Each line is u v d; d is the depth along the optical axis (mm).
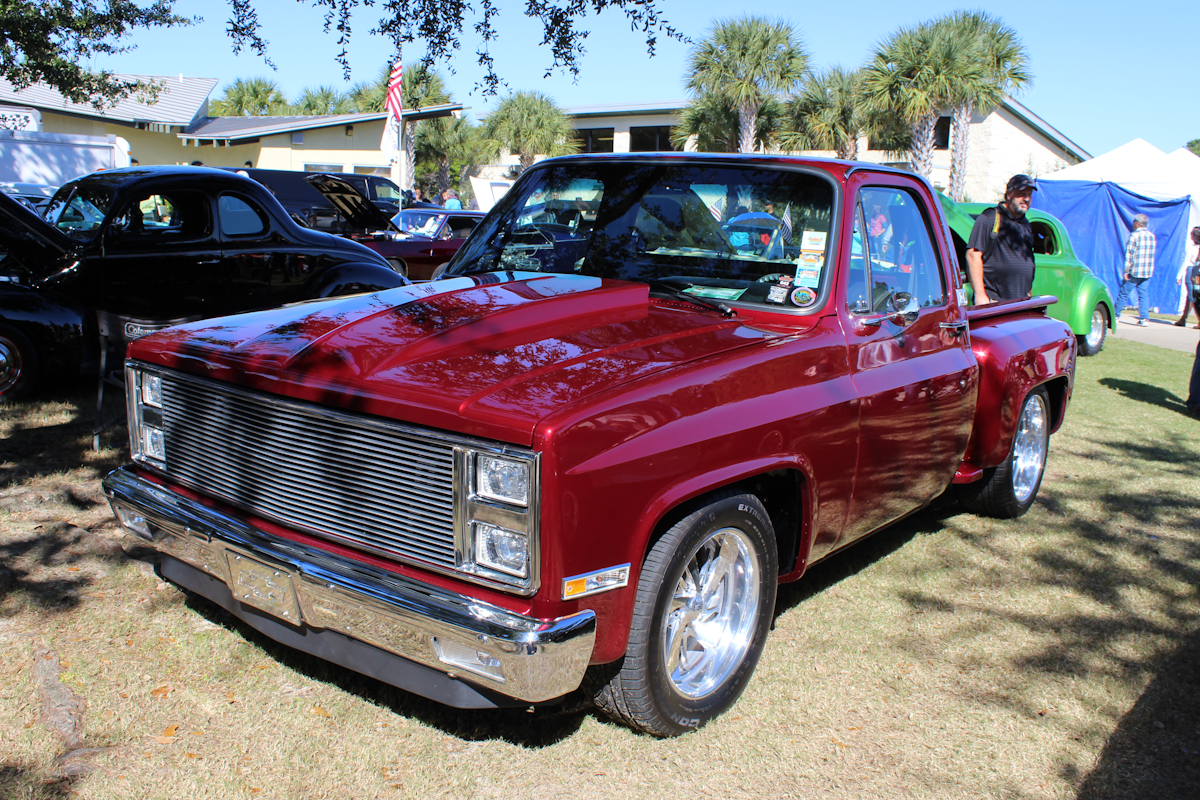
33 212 6332
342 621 2572
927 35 28172
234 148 27281
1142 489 5789
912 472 3777
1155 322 16641
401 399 2461
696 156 3762
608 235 3756
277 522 2783
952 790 2715
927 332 3854
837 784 2717
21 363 6336
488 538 2373
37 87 23859
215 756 2662
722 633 3051
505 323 2893
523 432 2291
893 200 3750
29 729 2719
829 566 4402
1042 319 5285
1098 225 18031
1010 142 34219
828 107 30062
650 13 6340
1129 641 3705
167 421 3121
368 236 10859
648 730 2834
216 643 3283
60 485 4727
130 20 11945
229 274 7066
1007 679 3369
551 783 2645
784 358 3012
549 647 2295
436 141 34031
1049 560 4555
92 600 3527
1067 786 2756
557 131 34125
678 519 2697
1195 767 2871
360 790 2562
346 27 6379
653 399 2551
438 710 2979
